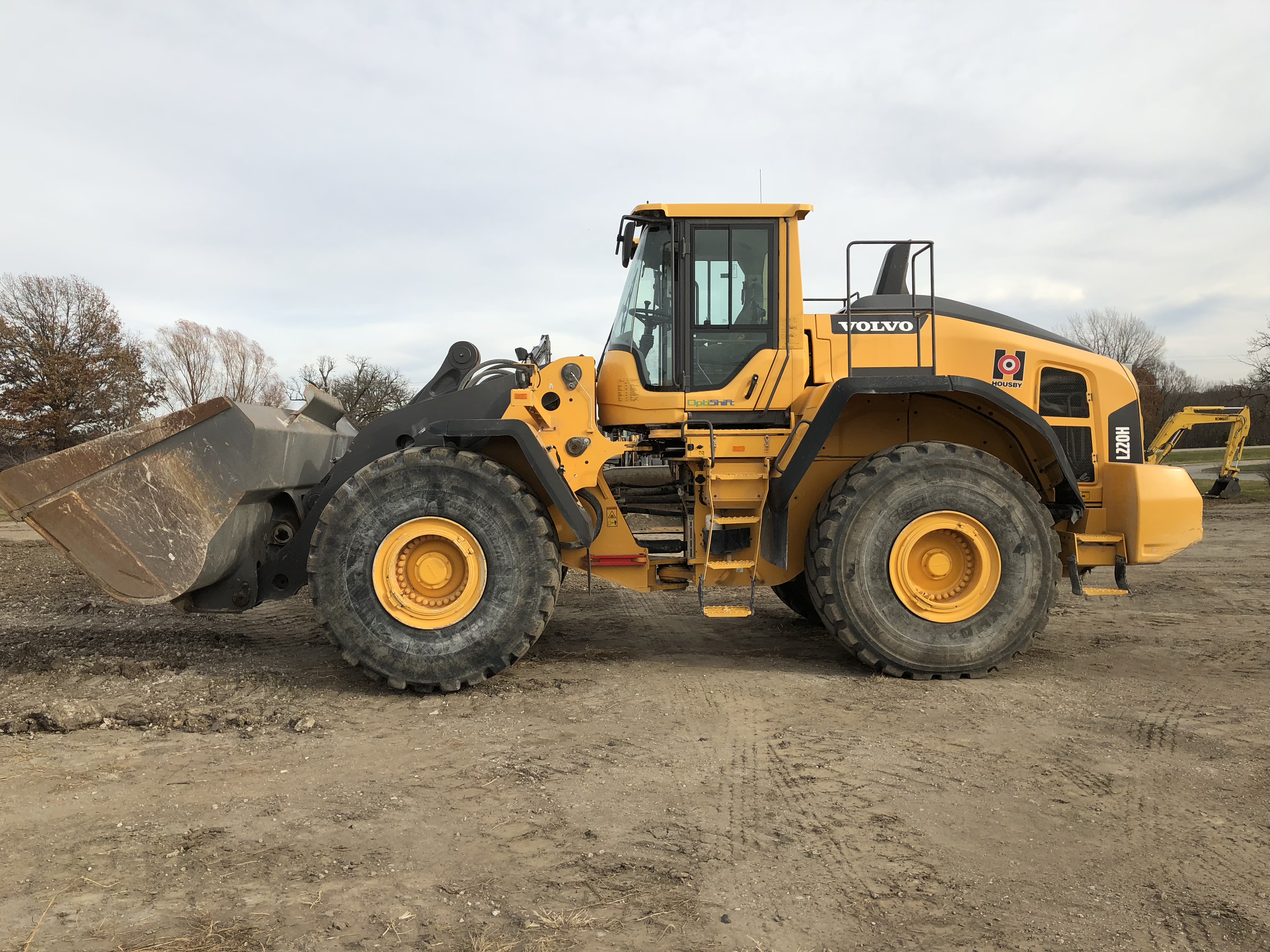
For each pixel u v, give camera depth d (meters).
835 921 2.11
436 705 4.02
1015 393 5.02
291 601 6.96
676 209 4.80
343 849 2.48
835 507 4.44
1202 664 4.82
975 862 2.43
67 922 2.06
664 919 2.11
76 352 35.81
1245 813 2.76
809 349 4.95
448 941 2.00
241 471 4.23
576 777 3.07
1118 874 2.36
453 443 4.47
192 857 2.42
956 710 3.89
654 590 4.88
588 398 4.63
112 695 4.06
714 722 3.71
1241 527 13.00
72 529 4.07
